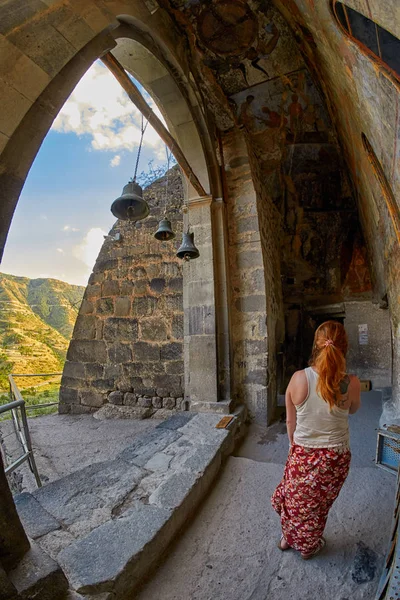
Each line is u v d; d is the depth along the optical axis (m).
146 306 5.08
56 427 4.65
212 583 1.58
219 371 3.99
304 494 1.60
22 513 1.75
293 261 6.54
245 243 4.32
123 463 2.40
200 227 4.20
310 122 4.93
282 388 5.49
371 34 2.02
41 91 1.63
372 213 4.59
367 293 6.10
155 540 1.64
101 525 1.69
